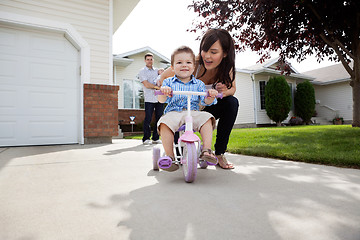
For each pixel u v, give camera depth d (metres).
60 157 2.77
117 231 0.91
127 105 11.52
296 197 1.29
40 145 4.12
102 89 4.57
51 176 1.84
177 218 1.02
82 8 4.54
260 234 0.87
